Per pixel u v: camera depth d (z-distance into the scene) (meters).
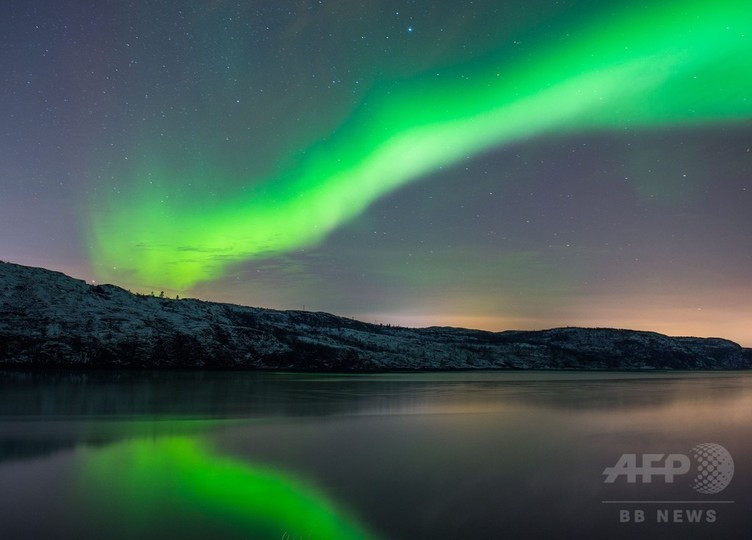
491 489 18.77
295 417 39.81
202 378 100.75
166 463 22.66
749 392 75.12
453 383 99.56
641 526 15.02
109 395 59.22
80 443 27.31
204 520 15.48
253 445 27.12
